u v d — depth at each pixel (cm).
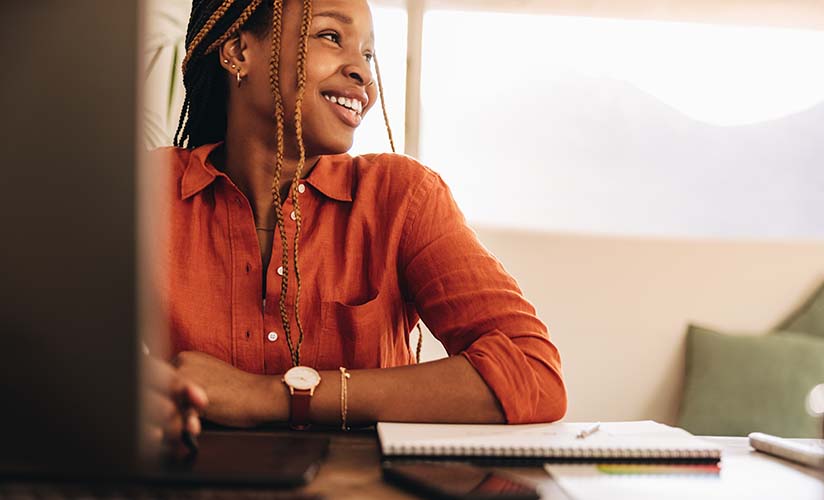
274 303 121
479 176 278
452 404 94
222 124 142
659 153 280
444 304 117
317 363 123
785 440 82
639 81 279
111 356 47
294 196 120
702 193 280
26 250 46
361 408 92
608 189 280
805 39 280
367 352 125
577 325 214
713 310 219
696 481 64
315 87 123
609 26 278
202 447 69
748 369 208
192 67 136
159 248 118
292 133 126
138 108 46
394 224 127
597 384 213
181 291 120
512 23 277
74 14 45
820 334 214
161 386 53
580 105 279
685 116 280
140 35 45
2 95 45
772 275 221
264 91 126
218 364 94
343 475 65
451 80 277
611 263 218
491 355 98
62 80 45
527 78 278
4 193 45
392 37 273
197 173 125
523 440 74
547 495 59
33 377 46
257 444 72
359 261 127
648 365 215
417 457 70
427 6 271
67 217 46
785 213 280
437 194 129
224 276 122
